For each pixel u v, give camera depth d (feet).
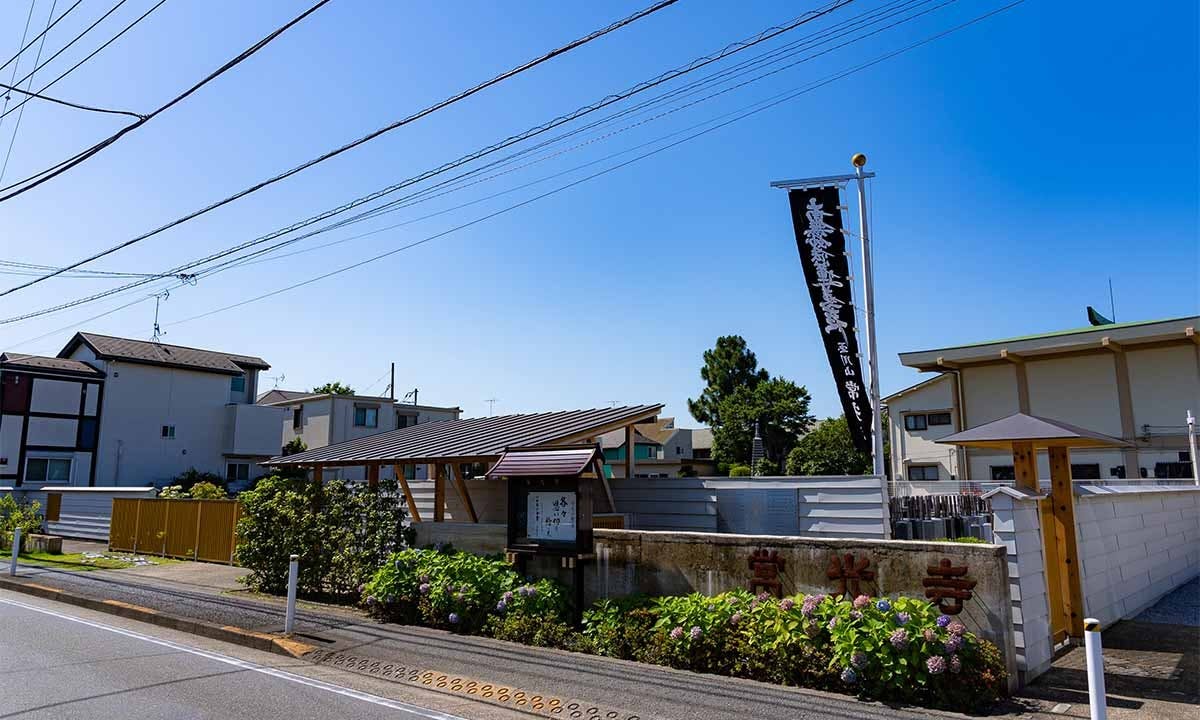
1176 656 25.81
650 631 27.53
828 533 36.68
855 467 136.77
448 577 34.17
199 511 63.21
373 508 41.52
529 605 31.45
